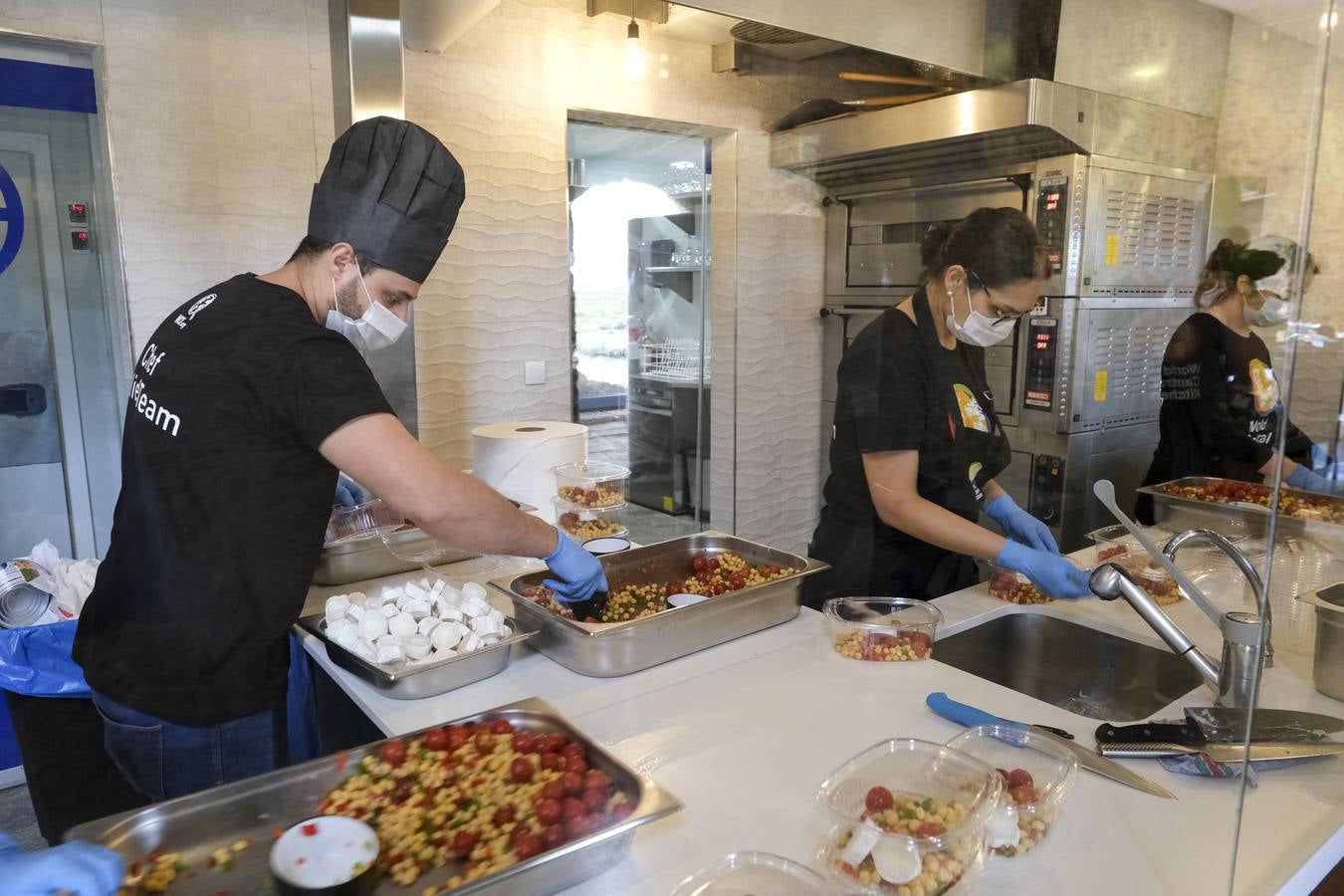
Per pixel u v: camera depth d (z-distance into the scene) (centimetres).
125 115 144
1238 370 127
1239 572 115
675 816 88
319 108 166
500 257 210
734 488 215
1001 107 152
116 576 109
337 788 87
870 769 87
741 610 137
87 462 155
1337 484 124
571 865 76
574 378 236
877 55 170
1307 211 121
